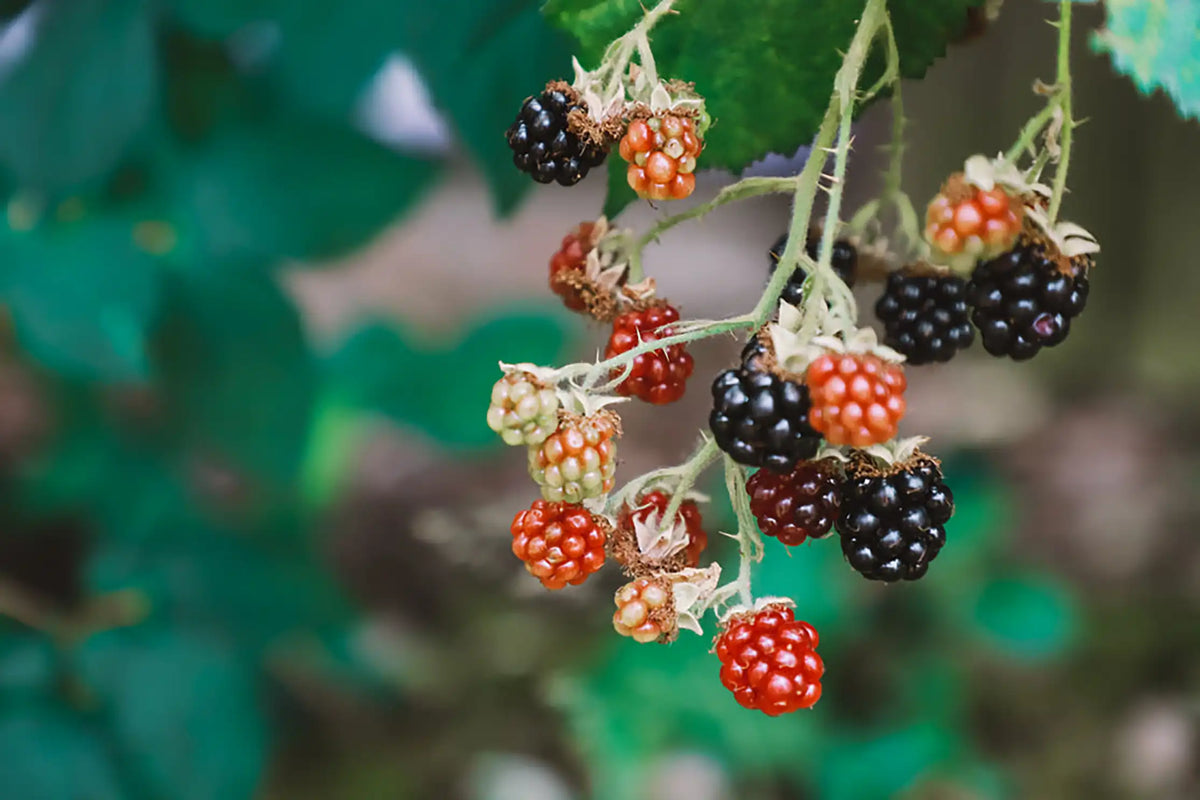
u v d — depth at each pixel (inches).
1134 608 54.5
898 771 43.3
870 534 23.0
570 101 23.2
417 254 105.7
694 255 112.0
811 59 23.9
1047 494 61.5
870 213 24.4
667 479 23.9
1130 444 65.1
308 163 29.6
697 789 42.6
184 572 32.0
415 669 49.0
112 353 29.3
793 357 22.4
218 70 29.3
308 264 30.0
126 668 30.2
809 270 22.8
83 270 29.3
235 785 30.2
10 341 31.9
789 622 23.4
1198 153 69.5
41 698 29.9
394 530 56.8
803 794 43.6
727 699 44.4
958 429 65.1
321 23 27.8
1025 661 49.9
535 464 23.0
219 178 29.6
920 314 24.1
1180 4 21.9
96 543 33.0
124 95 28.4
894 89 24.0
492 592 52.5
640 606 23.2
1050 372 74.2
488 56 26.5
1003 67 68.4
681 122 22.9
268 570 32.8
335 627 33.7
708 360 65.9
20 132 28.4
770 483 23.1
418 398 33.9
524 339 34.0
